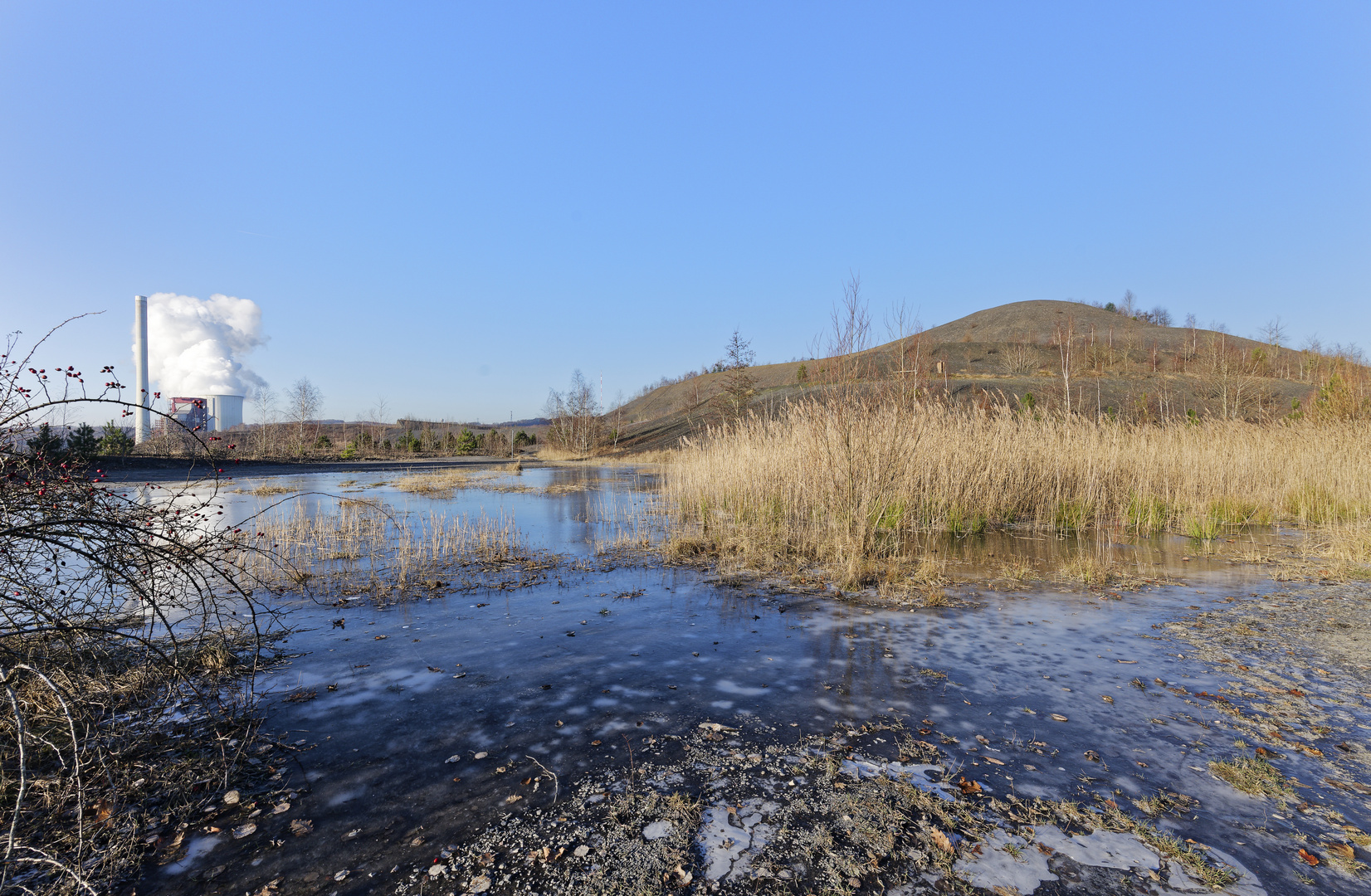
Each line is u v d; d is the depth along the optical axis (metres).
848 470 9.44
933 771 3.10
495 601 6.41
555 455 43.78
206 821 2.72
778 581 7.24
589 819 2.72
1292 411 20.83
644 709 3.85
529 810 2.79
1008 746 3.36
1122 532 10.39
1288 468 12.35
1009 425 12.34
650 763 3.18
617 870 2.39
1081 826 2.65
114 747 3.25
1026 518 11.46
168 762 3.18
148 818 2.73
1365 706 3.81
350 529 10.20
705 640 5.15
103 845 2.54
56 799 2.79
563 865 2.42
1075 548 9.11
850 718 3.71
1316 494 11.75
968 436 11.70
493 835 2.62
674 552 8.66
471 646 5.00
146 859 2.48
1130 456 12.29
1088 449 11.84
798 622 5.66
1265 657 4.68
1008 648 4.94
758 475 11.15
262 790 2.95
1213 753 3.26
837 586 6.87
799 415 11.72
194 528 4.15
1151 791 2.92
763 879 2.34
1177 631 5.32
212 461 4.13
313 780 3.04
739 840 2.57
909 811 2.77
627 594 6.66
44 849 2.50
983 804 2.82
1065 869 2.39
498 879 2.35
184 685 4.09
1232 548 9.17
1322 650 4.82
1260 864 2.41
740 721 3.67
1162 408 22.62
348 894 2.27
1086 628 5.44
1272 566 7.93
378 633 5.33
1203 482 11.62
